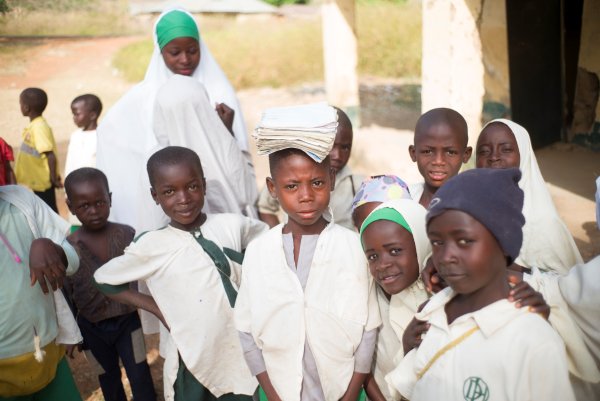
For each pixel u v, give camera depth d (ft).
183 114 11.20
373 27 58.85
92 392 13.38
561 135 31.83
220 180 11.60
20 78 53.21
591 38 29.17
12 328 8.43
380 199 8.40
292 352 7.53
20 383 8.68
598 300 6.39
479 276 5.58
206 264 9.40
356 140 34.78
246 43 59.72
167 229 9.58
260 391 8.24
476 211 5.47
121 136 13.17
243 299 7.99
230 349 9.60
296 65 54.65
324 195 7.44
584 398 7.14
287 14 80.02
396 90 48.47
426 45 24.79
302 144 7.00
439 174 9.36
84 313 11.12
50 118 42.78
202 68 14.01
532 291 5.78
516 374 5.47
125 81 52.85
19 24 68.95
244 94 50.44
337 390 7.61
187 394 9.68
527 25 28.78
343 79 36.73
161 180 9.23
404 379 6.52
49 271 8.38
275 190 7.70
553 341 5.48
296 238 7.88
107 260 11.43
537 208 9.19
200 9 75.92
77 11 72.49
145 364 11.49
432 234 5.77
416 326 6.44
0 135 38.50
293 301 7.54
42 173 21.49
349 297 7.57
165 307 9.42
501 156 9.52
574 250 9.00
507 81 27.04
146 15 74.79
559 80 31.12
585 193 24.09
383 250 7.08
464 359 5.76
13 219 8.75
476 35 24.85
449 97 24.59
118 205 13.32
